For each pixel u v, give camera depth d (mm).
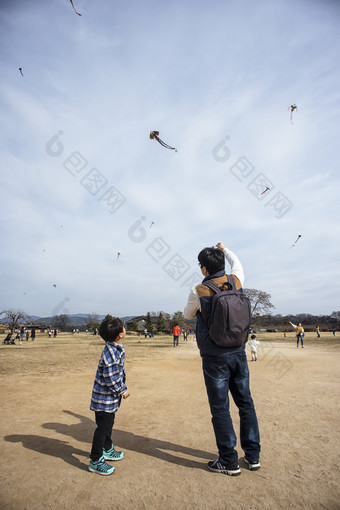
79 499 1794
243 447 2275
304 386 5516
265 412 3758
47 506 1714
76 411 3752
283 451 2543
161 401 4293
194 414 3635
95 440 2186
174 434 2953
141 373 7066
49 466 2240
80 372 7066
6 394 4660
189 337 34906
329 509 1702
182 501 1780
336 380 6156
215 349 2244
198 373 7090
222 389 2238
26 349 15547
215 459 2395
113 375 2318
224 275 2500
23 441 2738
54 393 4758
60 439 2809
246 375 2346
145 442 2748
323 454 2479
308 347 16578
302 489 1927
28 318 68312
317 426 3197
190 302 2451
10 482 1984
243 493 1874
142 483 2000
